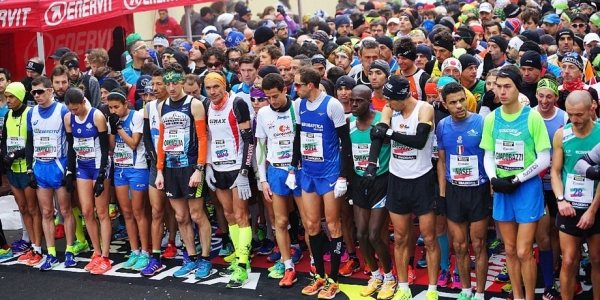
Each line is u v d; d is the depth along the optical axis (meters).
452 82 5.55
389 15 12.90
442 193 5.77
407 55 7.05
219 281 6.91
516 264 5.53
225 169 6.78
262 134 6.57
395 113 5.82
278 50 8.23
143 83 7.85
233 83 8.50
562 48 8.20
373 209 6.06
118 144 7.29
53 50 11.31
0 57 11.21
